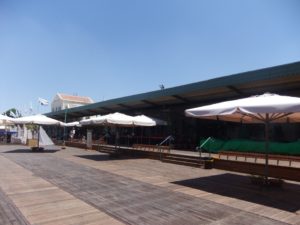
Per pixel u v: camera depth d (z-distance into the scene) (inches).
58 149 950.4
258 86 629.3
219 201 277.3
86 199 279.0
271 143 550.3
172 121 930.7
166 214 235.1
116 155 702.5
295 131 606.2
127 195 297.1
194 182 371.2
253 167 440.1
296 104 267.6
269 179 354.6
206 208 253.1
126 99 960.9
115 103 1020.5
